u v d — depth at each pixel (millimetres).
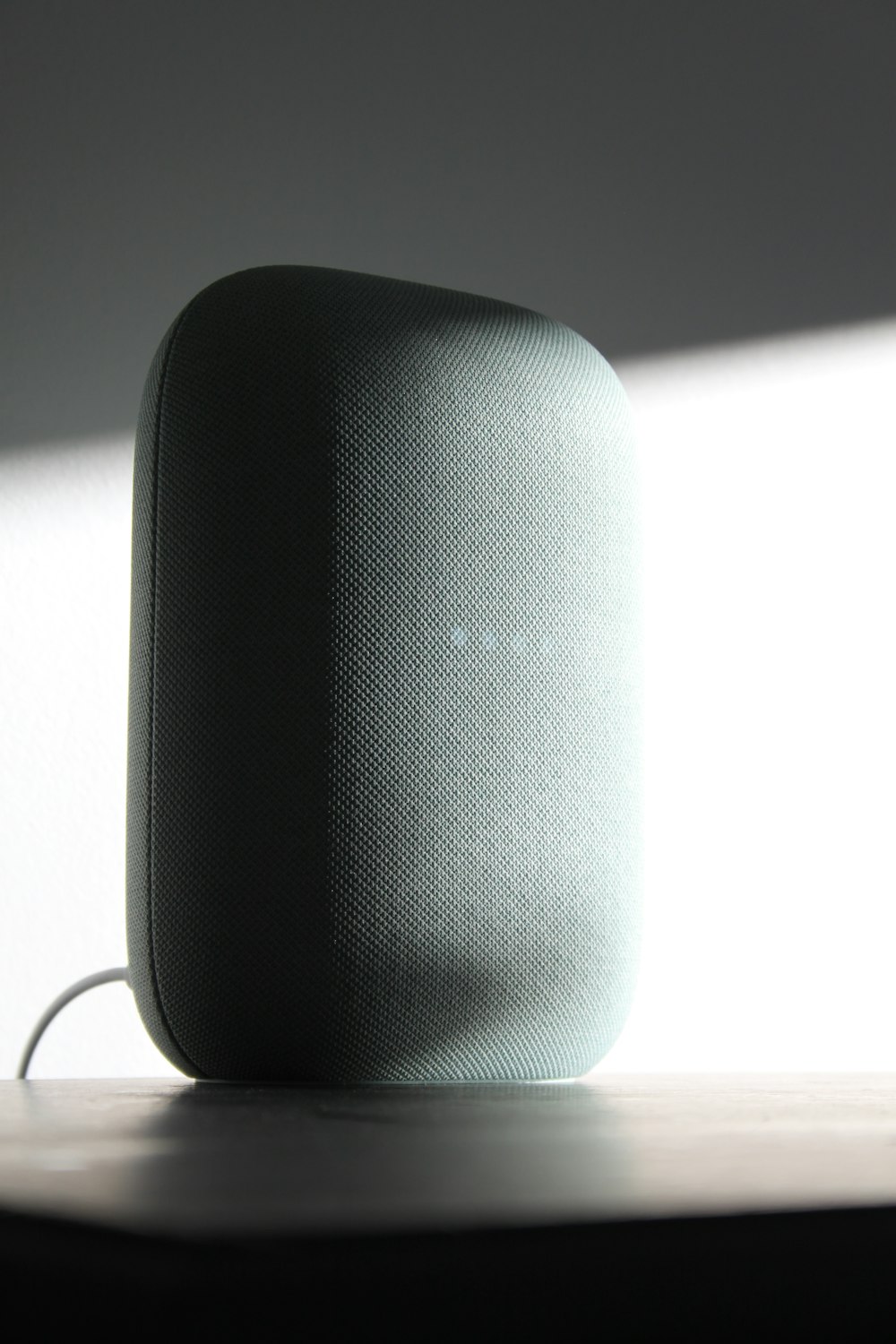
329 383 781
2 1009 1896
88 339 2055
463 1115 374
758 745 2088
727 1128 315
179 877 755
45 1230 136
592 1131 302
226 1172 196
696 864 2049
